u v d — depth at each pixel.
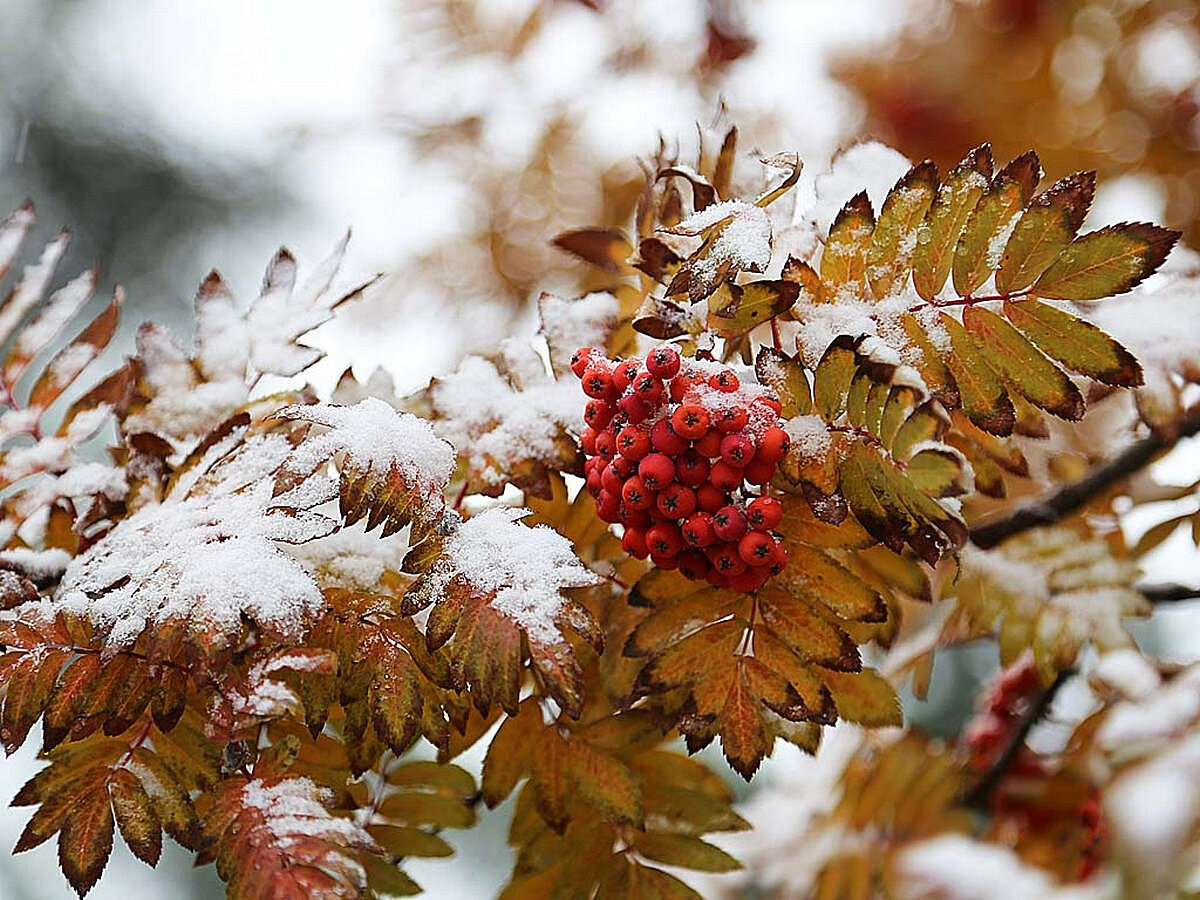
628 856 0.85
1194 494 0.96
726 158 0.86
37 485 0.85
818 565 0.81
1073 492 0.92
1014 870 0.91
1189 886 0.80
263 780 0.79
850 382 0.79
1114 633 0.92
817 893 1.03
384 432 0.80
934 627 1.02
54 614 0.81
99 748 0.80
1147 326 0.89
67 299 0.89
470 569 0.79
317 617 0.78
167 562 0.79
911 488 0.79
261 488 0.82
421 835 0.87
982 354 0.81
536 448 0.84
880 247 0.81
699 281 0.80
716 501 0.79
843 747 1.11
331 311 0.88
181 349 0.88
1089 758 0.95
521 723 0.85
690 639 0.81
